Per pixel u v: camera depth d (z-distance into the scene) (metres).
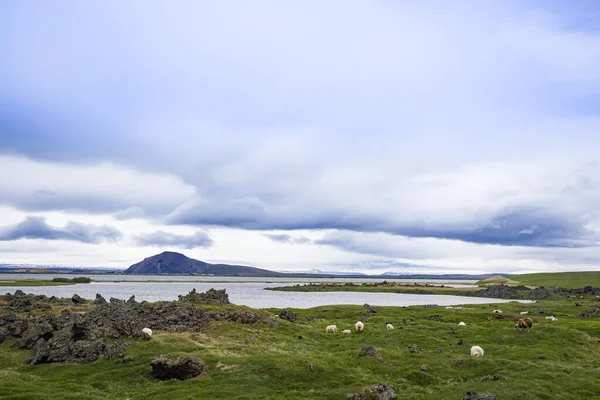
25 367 55.72
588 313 123.81
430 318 114.25
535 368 54.84
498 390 46.78
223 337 70.31
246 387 47.12
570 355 65.69
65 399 43.38
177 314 79.69
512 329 80.56
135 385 49.50
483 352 64.44
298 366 53.50
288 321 88.50
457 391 47.78
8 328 68.25
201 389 46.50
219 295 102.25
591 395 46.47
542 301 184.62
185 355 53.88
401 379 52.66
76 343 59.69
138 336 65.31
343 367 55.19
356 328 83.19
